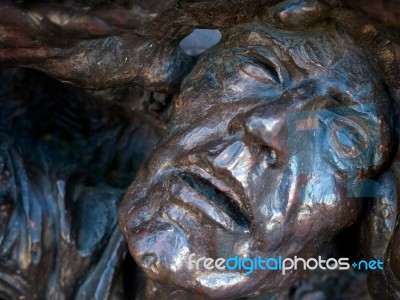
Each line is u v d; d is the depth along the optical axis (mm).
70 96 551
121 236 499
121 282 494
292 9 362
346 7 350
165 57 440
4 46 384
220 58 417
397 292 424
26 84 548
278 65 394
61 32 358
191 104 412
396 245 403
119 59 426
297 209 383
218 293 391
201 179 393
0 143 506
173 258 385
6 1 348
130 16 342
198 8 382
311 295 556
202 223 384
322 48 393
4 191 479
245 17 401
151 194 401
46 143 556
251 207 375
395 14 333
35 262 484
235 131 386
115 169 573
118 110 546
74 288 496
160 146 415
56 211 497
